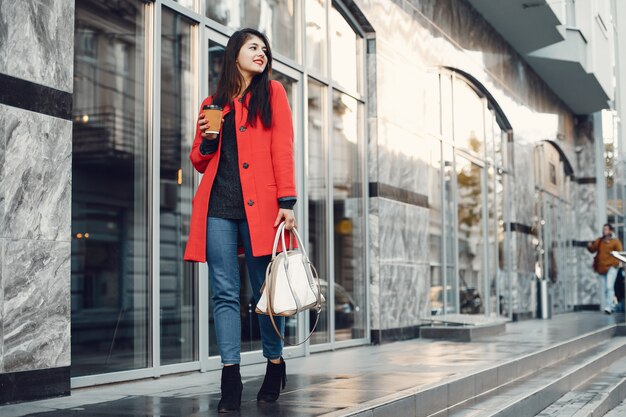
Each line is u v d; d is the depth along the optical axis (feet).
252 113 13.92
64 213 16.85
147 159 21.20
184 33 22.58
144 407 14.80
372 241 33.47
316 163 29.68
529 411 20.12
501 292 52.95
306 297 13.33
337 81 31.55
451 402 18.40
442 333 35.86
